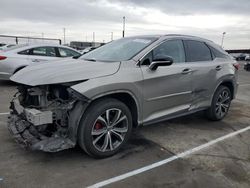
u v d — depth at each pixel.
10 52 8.24
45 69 3.50
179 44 4.50
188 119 5.45
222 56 5.38
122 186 2.87
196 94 4.66
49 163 3.29
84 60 4.02
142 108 3.79
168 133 4.55
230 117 5.76
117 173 3.13
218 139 4.37
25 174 3.01
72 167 3.22
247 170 3.34
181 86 4.30
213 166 3.41
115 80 3.37
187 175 3.16
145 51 3.90
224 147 4.04
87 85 3.14
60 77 3.16
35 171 3.09
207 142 4.21
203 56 4.92
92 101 3.30
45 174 3.03
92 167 3.24
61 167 3.21
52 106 3.24
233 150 3.94
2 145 3.74
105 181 2.95
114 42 4.73
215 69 4.97
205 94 4.86
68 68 3.43
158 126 4.91
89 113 3.23
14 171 3.07
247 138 4.48
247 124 5.29
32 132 3.39
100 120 3.34
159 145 4.02
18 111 3.60
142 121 3.86
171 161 3.50
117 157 3.55
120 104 3.49
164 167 3.33
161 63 3.74
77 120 3.17
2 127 4.46
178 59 4.39
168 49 4.26
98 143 3.46
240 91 9.62
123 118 3.58
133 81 3.56
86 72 3.30
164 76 3.97
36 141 3.20
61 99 3.27
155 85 3.88
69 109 3.20
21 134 3.42
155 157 3.60
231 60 5.56
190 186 2.93
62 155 3.52
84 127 3.21
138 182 2.96
